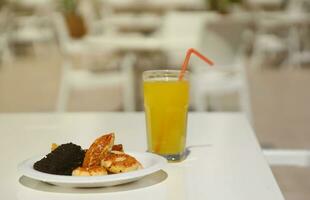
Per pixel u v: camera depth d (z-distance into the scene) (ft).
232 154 3.92
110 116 5.57
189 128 4.92
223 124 5.10
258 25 25.91
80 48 14.30
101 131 4.80
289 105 17.43
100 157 3.24
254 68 24.77
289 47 26.55
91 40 13.05
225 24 12.04
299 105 17.43
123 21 20.15
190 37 13.48
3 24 28.96
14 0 29.43
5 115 5.71
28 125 5.13
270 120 15.38
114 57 14.83
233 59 12.46
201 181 3.26
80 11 24.21
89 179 3.01
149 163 3.45
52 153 3.27
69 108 16.75
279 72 24.00
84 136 4.60
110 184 3.12
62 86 12.84
